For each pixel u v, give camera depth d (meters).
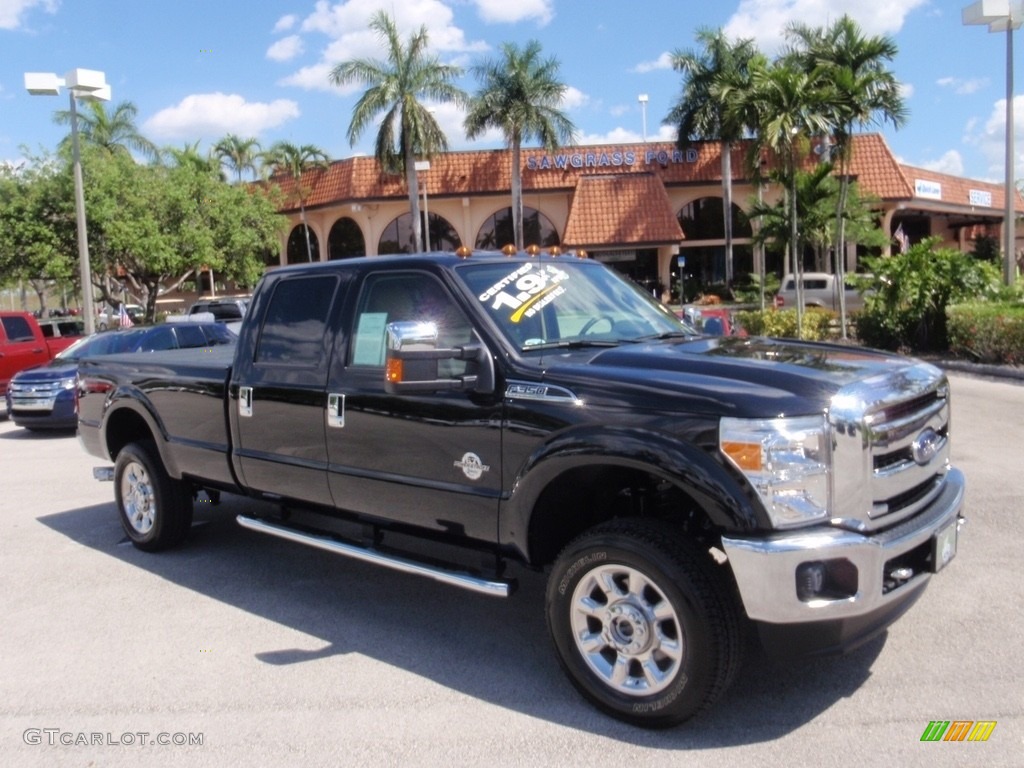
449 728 3.88
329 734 3.87
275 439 5.36
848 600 3.43
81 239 19.02
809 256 40.81
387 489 4.74
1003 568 5.46
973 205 43.44
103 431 6.84
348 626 5.11
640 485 4.27
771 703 3.96
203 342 13.95
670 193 40.56
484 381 4.21
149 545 6.57
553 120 36.75
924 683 4.08
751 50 36.62
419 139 35.28
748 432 3.47
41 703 4.26
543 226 41.06
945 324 17.56
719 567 3.72
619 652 3.85
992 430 9.88
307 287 5.30
